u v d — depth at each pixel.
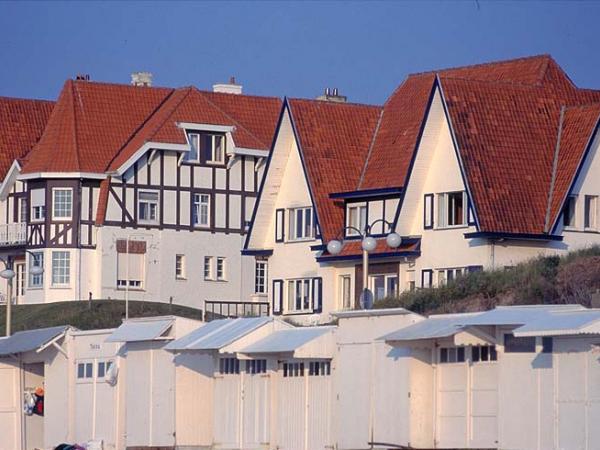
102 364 133.50
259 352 112.38
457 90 163.50
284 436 114.38
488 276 143.00
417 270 167.00
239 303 195.25
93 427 134.12
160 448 123.50
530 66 179.12
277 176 188.25
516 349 93.25
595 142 164.25
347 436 107.00
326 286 179.88
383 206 172.75
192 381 122.44
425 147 165.38
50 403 140.25
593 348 88.19
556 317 89.94
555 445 90.12
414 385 100.44
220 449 120.81
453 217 163.62
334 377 109.19
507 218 158.62
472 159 160.12
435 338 96.81
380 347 104.25
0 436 142.62
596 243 162.00
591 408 88.12
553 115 168.38
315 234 181.12
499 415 94.00
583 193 163.25
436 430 100.00
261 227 190.50
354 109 187.00
